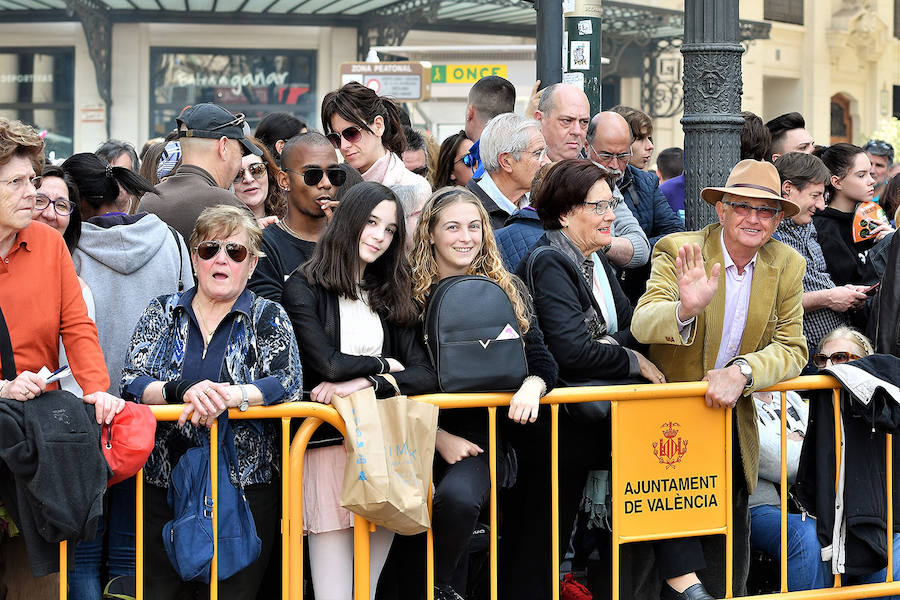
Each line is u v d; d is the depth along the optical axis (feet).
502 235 23.63
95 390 18.58
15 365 18.49
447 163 32.65
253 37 101.96
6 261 18.53
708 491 21.79
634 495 21.26
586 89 32.09
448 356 19.80
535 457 21.45
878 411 21.76
